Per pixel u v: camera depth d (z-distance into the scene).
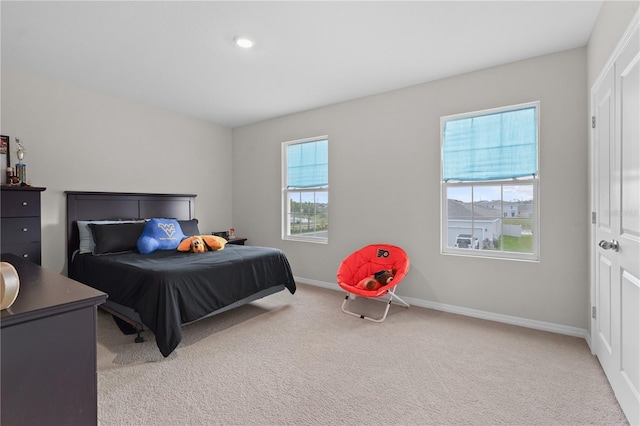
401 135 3.51
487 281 3.03
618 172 1.79
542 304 2.78
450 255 3.22
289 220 4.64
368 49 2.64
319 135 4.16
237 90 3.56
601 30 2.09
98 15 2.17
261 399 1.80
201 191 4.72
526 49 2.64
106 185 3.70
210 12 2.14
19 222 2.85
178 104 4.04
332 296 3.77
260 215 4.84
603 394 1.84
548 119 2.73
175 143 4.38
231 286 2.83
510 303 2.92
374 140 3.70
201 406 1.74
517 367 2.15
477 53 2.71
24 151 3.10
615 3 1.81
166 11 2.13
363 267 3.46
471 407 1.73
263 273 3.20
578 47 2.60
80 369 1.01
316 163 4.29
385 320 3.00
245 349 2.40
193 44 2.56
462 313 3.16
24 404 0.90
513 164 2.92
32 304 0.95
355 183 3.86
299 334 2.68
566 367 2.14
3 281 0.89
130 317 2.56
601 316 2.15
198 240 3.43
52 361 0.95
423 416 1.66
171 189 4.34
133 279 2.49
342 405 1.75
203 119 4.70
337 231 4.03
